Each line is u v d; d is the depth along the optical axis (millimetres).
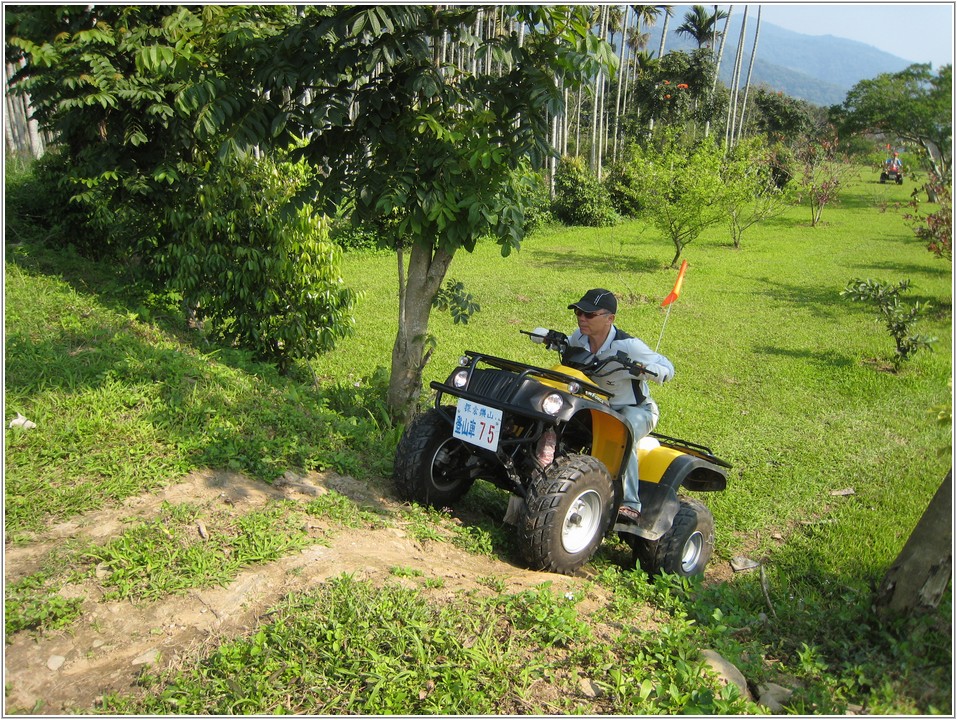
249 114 5551
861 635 3912
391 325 12461
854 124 26312
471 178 5762
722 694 3170
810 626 4172
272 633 3191
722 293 17000
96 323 6844
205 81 5465
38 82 7641
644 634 3613
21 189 10523
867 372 11438
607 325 4766
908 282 12375
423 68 5492
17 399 4945
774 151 34531
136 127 7734
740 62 48750
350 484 5070
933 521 3895
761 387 10680
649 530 4809
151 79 7500
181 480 4484
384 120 5742
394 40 5191
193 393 5637
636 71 50094
